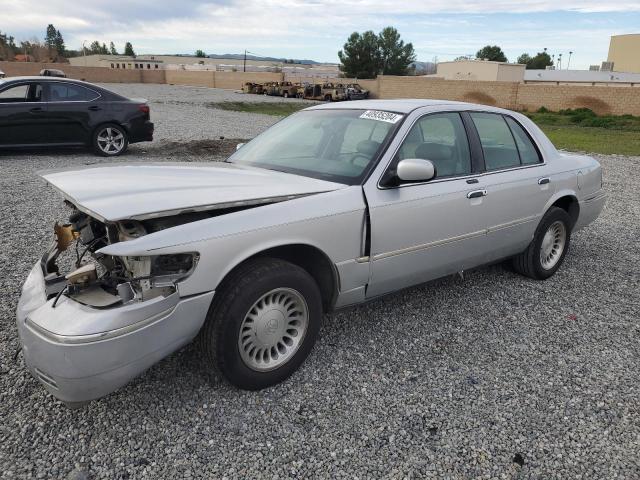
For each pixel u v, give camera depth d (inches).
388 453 108.7
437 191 153.7
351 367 139.3
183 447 108.6
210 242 111.0
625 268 224.7
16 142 416.5
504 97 1528.1
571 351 151.8
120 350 102.4
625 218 314.7
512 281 203.6
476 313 173.9
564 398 129.0
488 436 114.6
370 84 1936.5
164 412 118.9
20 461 103.4
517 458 108.3
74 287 110.6
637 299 191.3
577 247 254.2
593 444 113.1
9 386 126.8
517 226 184.1
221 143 527.8
